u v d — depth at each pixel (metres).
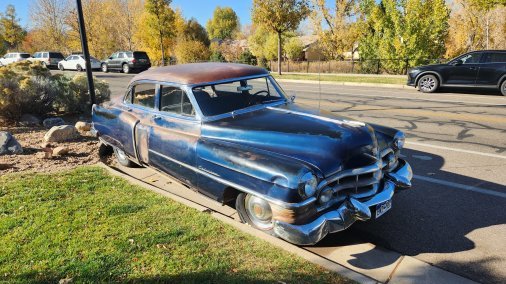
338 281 3.16
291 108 4.89
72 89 10.46
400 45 23.38
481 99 12.74
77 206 4.61
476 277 3.36
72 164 6.37
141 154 5.32
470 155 6.66
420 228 4.23
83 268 3.37
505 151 6.84
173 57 41.56
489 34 25.78
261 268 3.35
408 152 6.92
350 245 3.91
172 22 35.56
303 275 3.25
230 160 3.88
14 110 9.20
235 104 4.84
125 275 3.29
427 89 15.00
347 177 3.76
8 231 4.03
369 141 3.91
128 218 4.29
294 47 37.94
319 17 31.91
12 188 5.17
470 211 4.58
